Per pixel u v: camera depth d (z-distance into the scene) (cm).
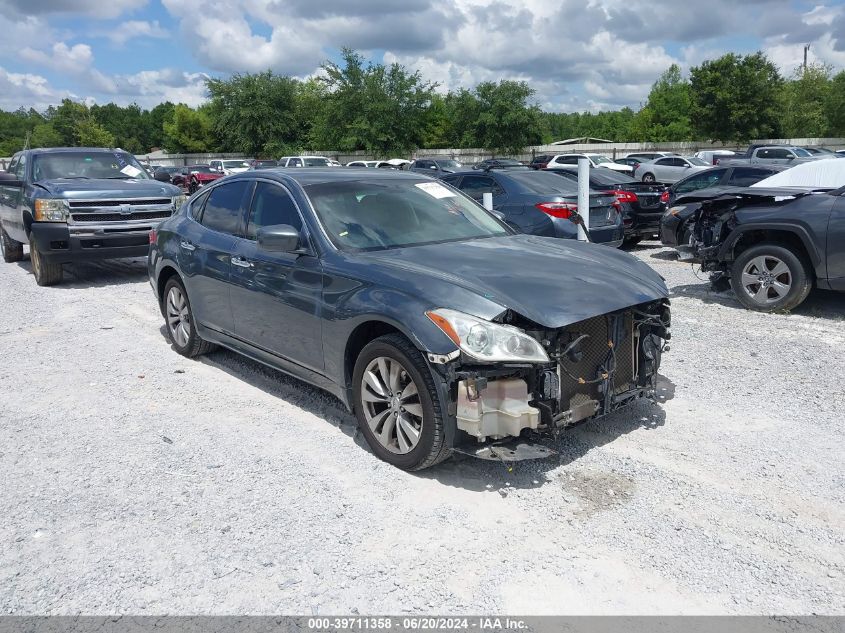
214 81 5519
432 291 381
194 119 7025
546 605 288
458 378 360
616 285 409
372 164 3472
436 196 536
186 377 584
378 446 415
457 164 3094
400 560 319
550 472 402
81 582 307
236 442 450
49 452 440
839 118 5338
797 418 476
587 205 932
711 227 833
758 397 515
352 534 340
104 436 463
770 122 4753
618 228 1059
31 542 339
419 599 292
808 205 736
